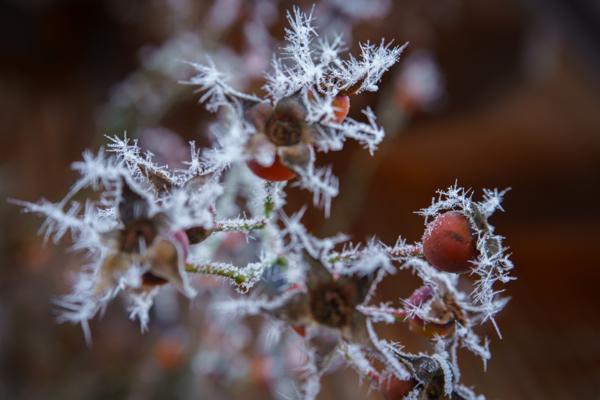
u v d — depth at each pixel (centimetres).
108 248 22
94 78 82
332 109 23
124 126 50
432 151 105
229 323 42
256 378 42
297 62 24
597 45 106
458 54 92
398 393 23
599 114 117
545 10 102
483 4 91
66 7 79
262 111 23
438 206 24
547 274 105
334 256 24
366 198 90
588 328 90
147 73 49
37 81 82
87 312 22
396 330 37
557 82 116
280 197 25
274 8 44
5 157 75
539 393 78
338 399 61
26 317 58
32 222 56
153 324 55
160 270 22
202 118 62
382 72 23
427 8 75
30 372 58
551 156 115
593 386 80
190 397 49
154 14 73
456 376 24
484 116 107
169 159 50
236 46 47
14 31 79
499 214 114
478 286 24
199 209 23
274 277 24
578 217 112
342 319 23
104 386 57
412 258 24
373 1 43
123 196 22
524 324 91
